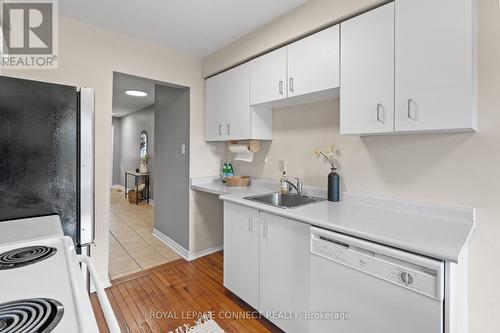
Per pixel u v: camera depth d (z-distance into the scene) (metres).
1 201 1.20
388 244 1.10
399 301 1.04
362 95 1.48
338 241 1.27
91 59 2.13
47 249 0.91
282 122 2.38
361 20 1.49
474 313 1.34
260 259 1.76
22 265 0.79
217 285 2.28
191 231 2.84
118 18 2.04
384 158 1.69
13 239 1.00
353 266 1.19
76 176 1.38
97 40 2.16
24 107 1.24
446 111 1.19
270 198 2.18
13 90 1.21
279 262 1.63
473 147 1.33
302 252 1.49
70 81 2.04
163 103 3.31
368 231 1.20
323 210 1.61
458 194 1.39
